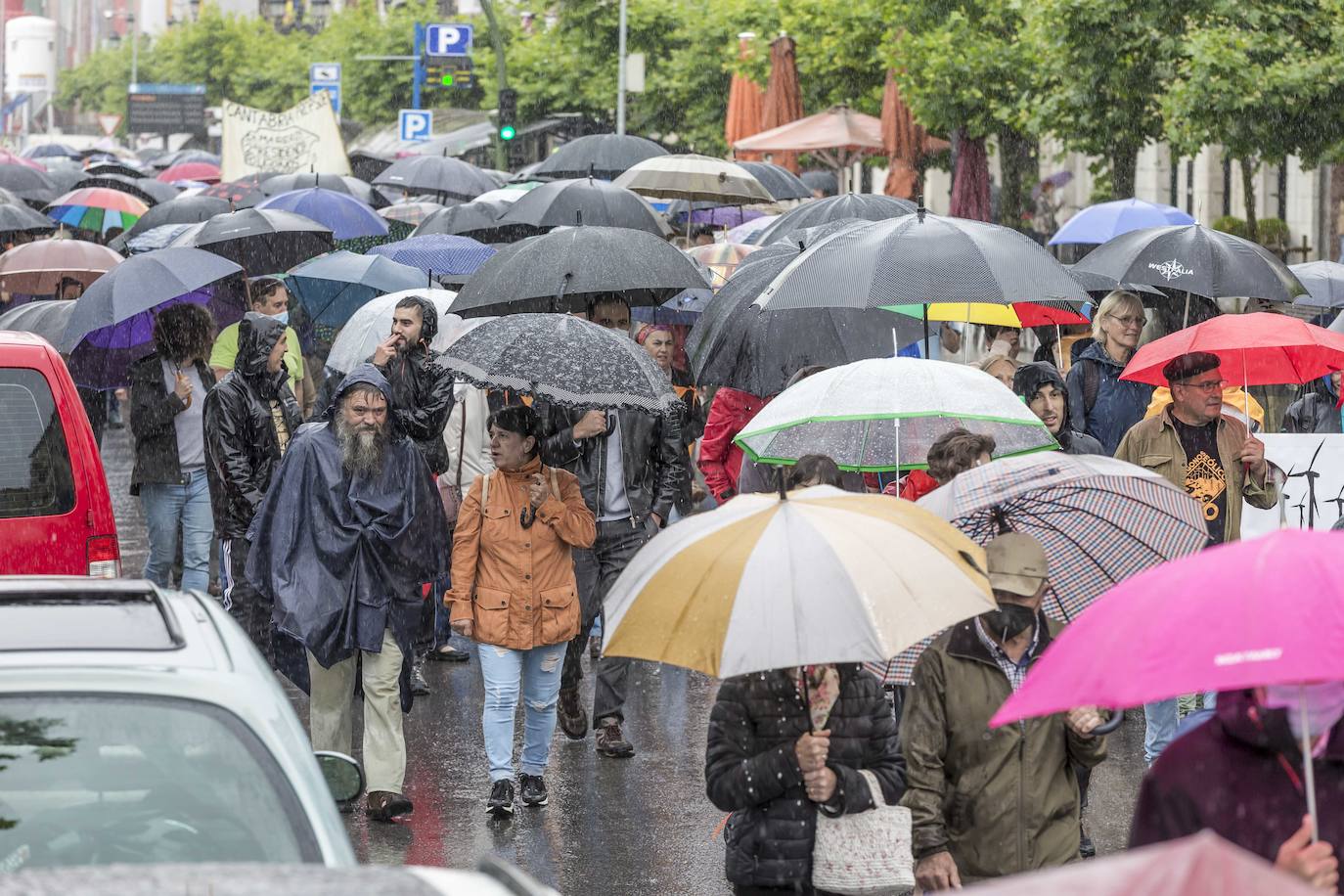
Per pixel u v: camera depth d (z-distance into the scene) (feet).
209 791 38.55
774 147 305.32
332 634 79.71
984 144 298.56
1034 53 267.18
